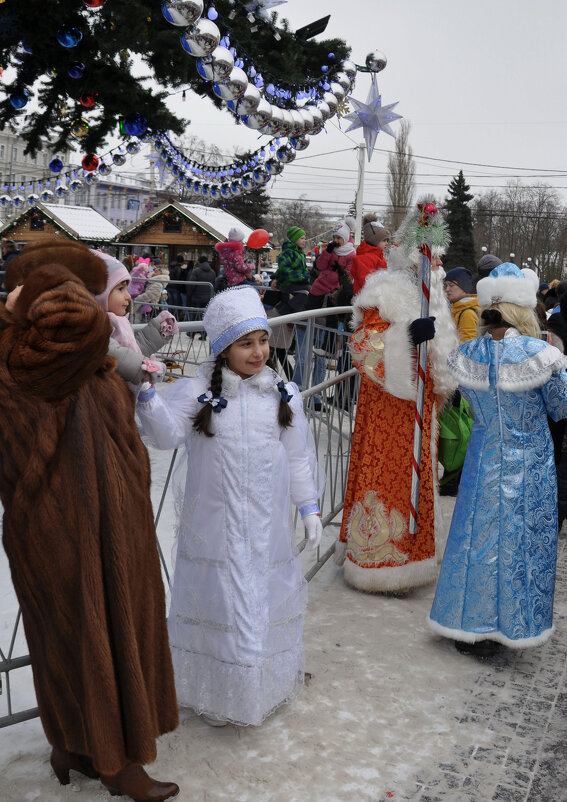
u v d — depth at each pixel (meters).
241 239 12.66
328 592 4.21
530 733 2.97
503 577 3.39
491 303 3.48
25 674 3.28
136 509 2.33
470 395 3.48
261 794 2.59
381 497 4.08
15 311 2.21
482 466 3.44
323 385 4.74
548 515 3.44
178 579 2.93
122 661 2.25
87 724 2.25
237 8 4.96
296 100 5.73
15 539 2.26
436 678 3.35
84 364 2.20
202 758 2.77
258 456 2.84
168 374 9.66
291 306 8.93
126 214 53.38
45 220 29.81
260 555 2.85
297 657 3.02
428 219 3.99
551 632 3.49
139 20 5.00
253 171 6.68
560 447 4.59
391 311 3.94
